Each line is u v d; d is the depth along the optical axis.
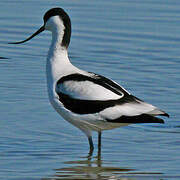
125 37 19.77
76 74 10.81
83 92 10.52
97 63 17.14
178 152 10.93
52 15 11.22
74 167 10.10
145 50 18.52
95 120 10.56
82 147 11.19
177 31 20.38
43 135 11.66
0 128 11.84
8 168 9.92
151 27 20.70
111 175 9.77
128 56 17.94
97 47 18.75
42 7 22.94
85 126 10.82
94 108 10.47
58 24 11.15
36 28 20.56
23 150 10.81
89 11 22.53
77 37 19.73
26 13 22.11
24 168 9.95
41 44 19.20
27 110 13.02
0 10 22.50
